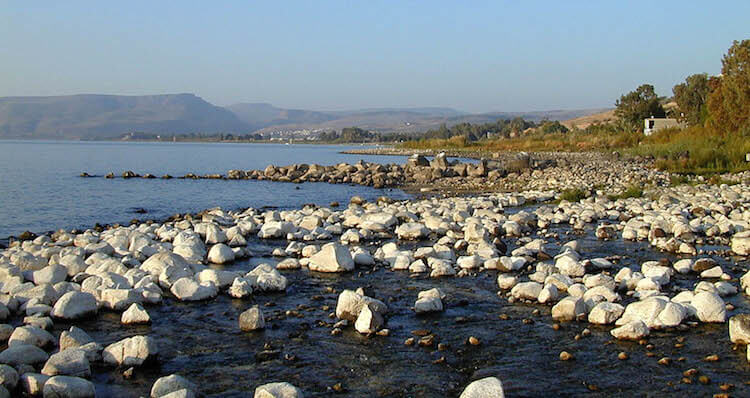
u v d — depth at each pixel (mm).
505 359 5547
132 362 5418
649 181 23531
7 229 14828
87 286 7668
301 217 14367
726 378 5008
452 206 16047
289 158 69375
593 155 46094
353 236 11695
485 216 14094
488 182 27344
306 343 6039
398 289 8094
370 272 9172
